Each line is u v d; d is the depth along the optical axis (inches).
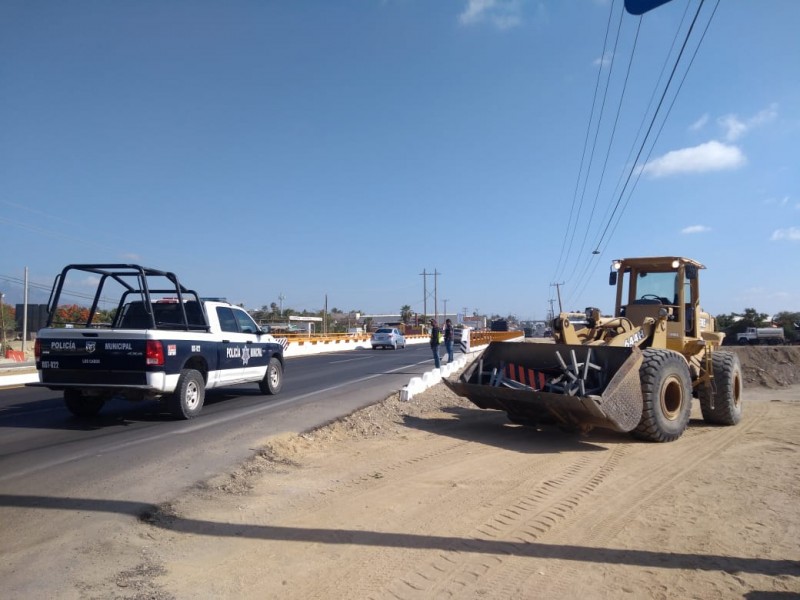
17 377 700.7
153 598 160.1
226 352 467.2
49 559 179.5
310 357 1282.0
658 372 366.3
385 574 178.1
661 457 331.9
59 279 402.9
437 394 586.2
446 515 229.5
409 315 4534.9
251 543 198.8
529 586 172.1
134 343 377.7
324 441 360.2
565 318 404.8
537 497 253.9
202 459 298.2
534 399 358.9
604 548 200.1
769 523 225.1
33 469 277.1
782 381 973.8
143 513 220.4
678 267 444.8
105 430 373.4
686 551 198.7
